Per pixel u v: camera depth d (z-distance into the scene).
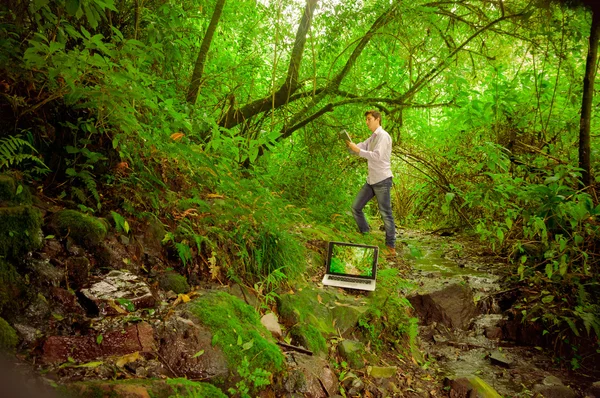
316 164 7.70
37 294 2.44
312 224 6.12
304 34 6.45
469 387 3.59
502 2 6.48
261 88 7.28
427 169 9.61
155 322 2.63
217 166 4.35
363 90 7.52
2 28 3.10
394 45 6.98
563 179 5.29
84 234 2.94
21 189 2.75
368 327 4.04
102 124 3.20
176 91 5.54
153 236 3.40
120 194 3.44
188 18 6.08
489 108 7.22
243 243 3.94
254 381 2.61
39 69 3.08
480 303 5.22
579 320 4.55
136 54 3.04
